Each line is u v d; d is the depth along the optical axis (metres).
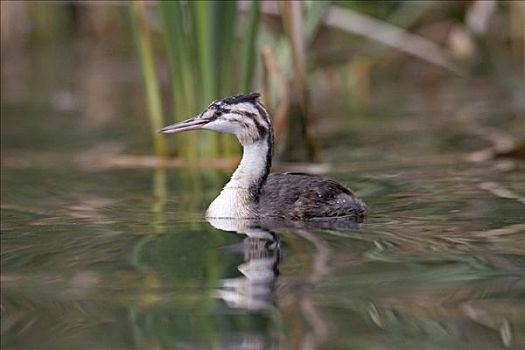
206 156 16.23
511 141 16.94
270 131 12.65
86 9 30.33
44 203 13.26
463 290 8.77
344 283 9.01
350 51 22.95
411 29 24.45
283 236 10.84
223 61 15.34
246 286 8.96
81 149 17.83
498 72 22.00
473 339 7.65
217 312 8.30
